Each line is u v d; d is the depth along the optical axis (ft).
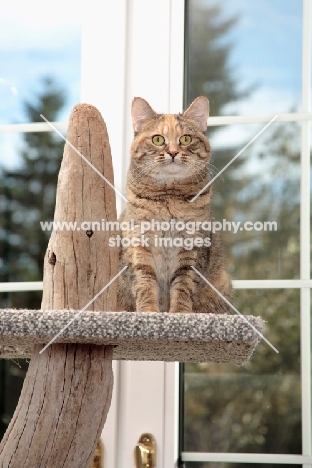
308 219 8.07
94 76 8.09
